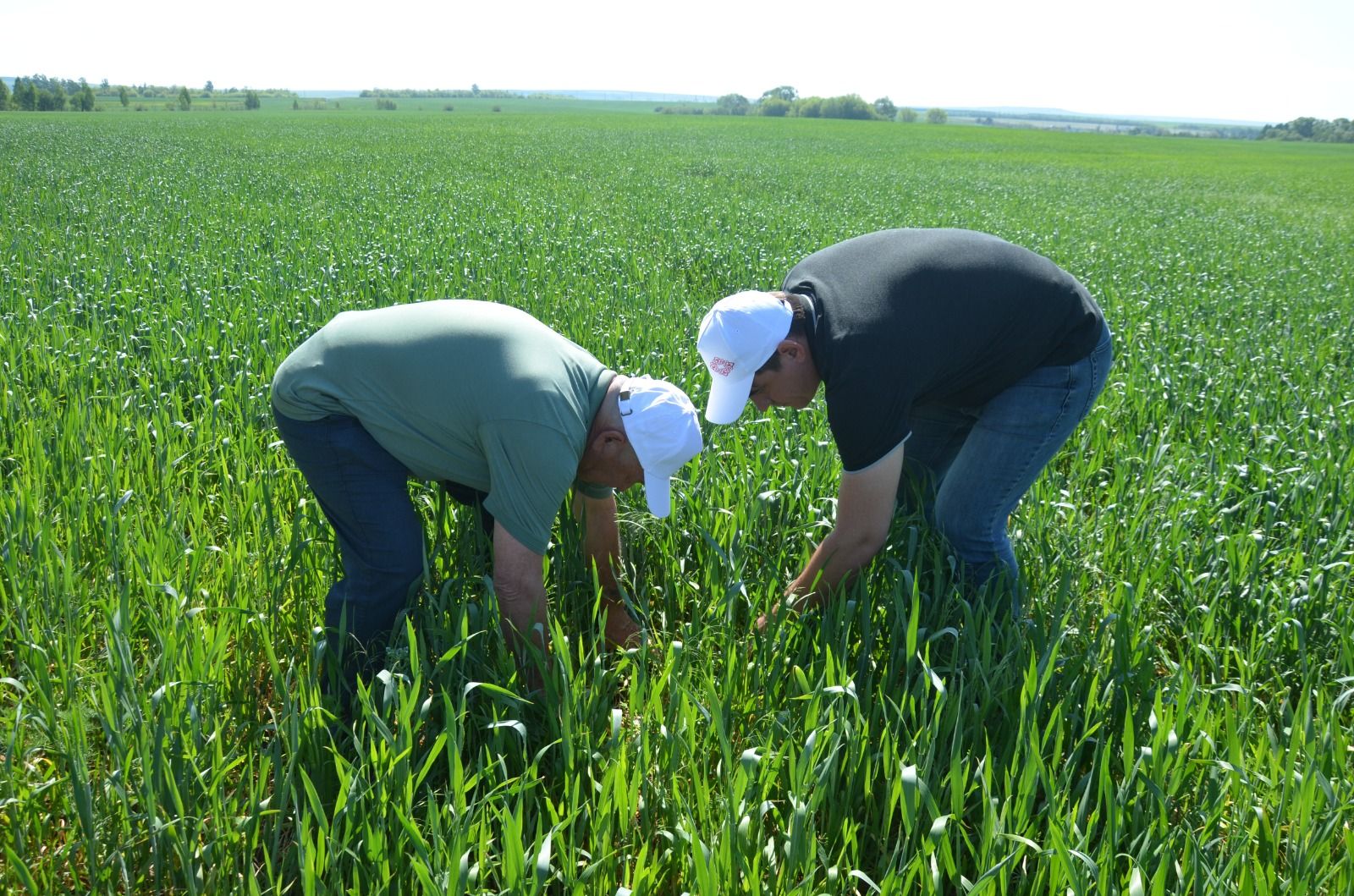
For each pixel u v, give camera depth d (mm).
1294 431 5738
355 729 2865
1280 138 144500
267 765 2572
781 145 50625
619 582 3557
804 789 2520
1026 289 3242
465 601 3453
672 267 11711
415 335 2928
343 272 9359
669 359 6211
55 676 3076
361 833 2439
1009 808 2594
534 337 2926
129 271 9297
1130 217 23234
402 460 3010
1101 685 3242
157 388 5492
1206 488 4887
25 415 5012
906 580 3393
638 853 2652
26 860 2543
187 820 2553
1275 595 3830
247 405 5191
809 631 3330
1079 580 3982
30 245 10867
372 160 30094
